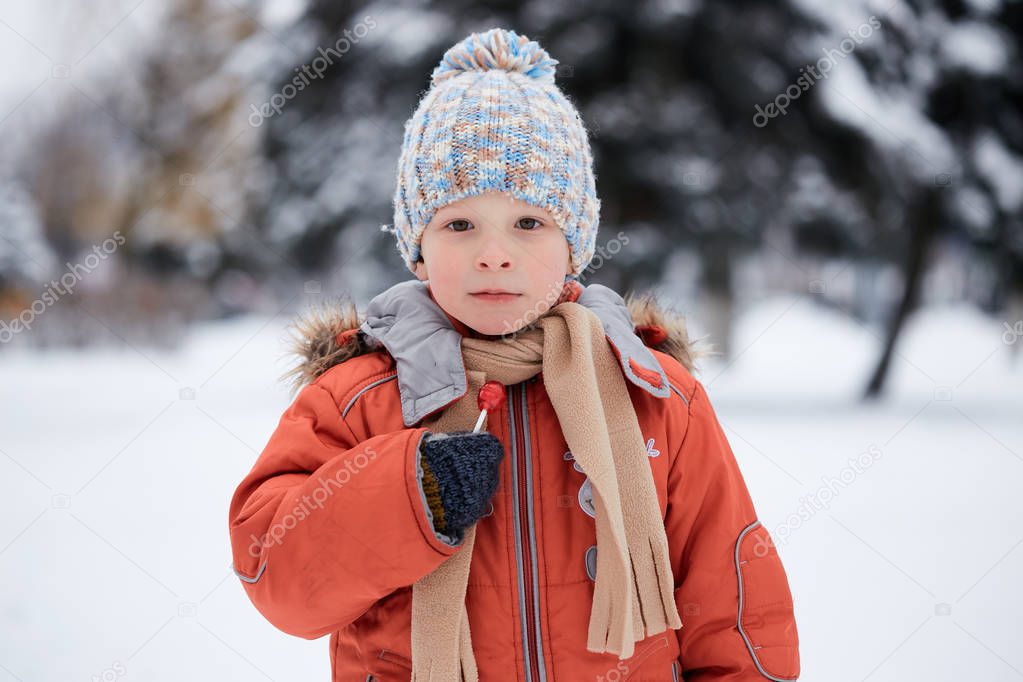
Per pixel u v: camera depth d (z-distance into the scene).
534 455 1.83
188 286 19.98
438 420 1.82
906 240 14.82
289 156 14.49
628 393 1.89
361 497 1.63
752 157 12.97
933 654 3.56
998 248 14.98
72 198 20.42
